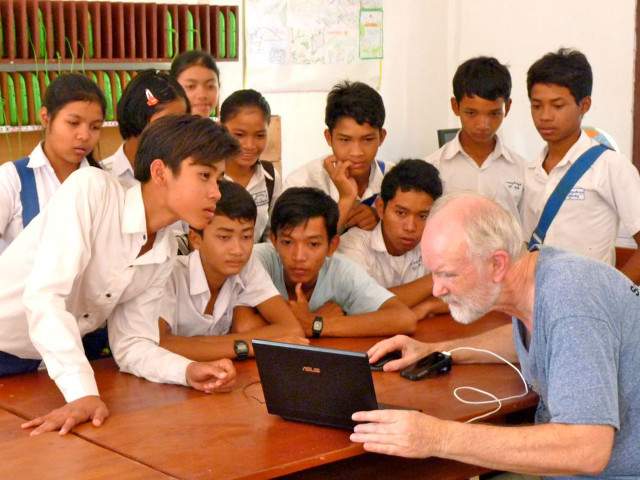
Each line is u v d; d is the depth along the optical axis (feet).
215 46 16.11
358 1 19.70
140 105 9.76
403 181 10.23
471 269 6.67
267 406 7.28
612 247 11.57
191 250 10.09
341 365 6.84
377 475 8.09
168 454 6.51
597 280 6.61
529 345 7.10
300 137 19.42
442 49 21.11
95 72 14.73
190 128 7.46
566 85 11.28
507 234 6.71
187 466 6.30
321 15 19.19
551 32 19.45
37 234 7.80
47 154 9.63
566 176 11.48
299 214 9.45
